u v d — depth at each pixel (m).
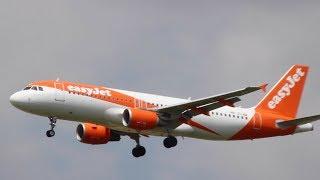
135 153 186.38
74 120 174.38
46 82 172.88
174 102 179.25
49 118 173.38
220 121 183.50
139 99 176.25
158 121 173.25
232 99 165.50
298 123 184.88
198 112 172.88
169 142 181.38
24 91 171.50
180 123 176.38
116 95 174.62
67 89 171.88
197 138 184.62
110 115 173.12
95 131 180.00
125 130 177.12
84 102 171.88
